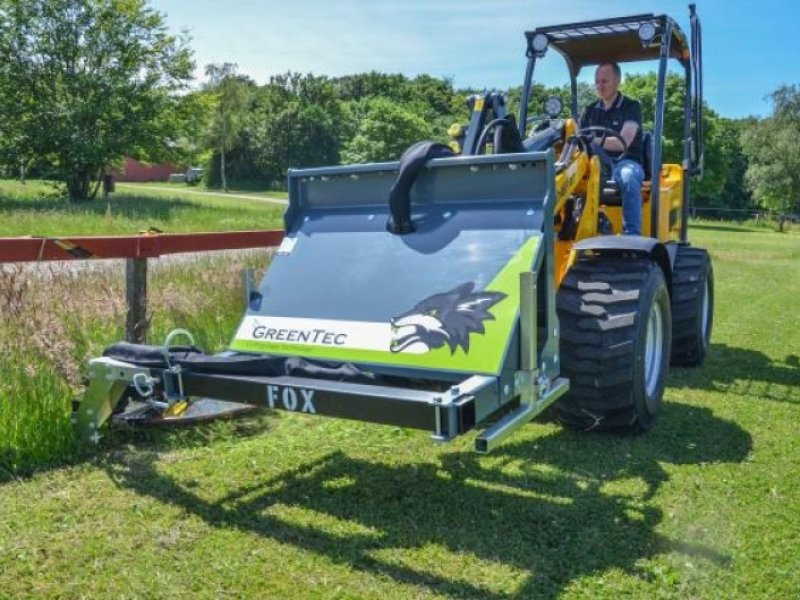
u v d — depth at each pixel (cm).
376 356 335
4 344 422
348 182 403
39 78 3023
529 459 396
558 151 459
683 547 304
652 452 409
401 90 9838
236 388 323
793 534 316
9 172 3142
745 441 429
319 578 278
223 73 6550
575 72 671
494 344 317
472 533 314
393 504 341
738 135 6688
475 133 418
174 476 367
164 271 654
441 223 371
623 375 398
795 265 1741
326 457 396
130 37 3100
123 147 3089
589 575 282
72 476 364
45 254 439
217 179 7281
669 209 598
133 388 392
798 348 700
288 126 7612
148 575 278
